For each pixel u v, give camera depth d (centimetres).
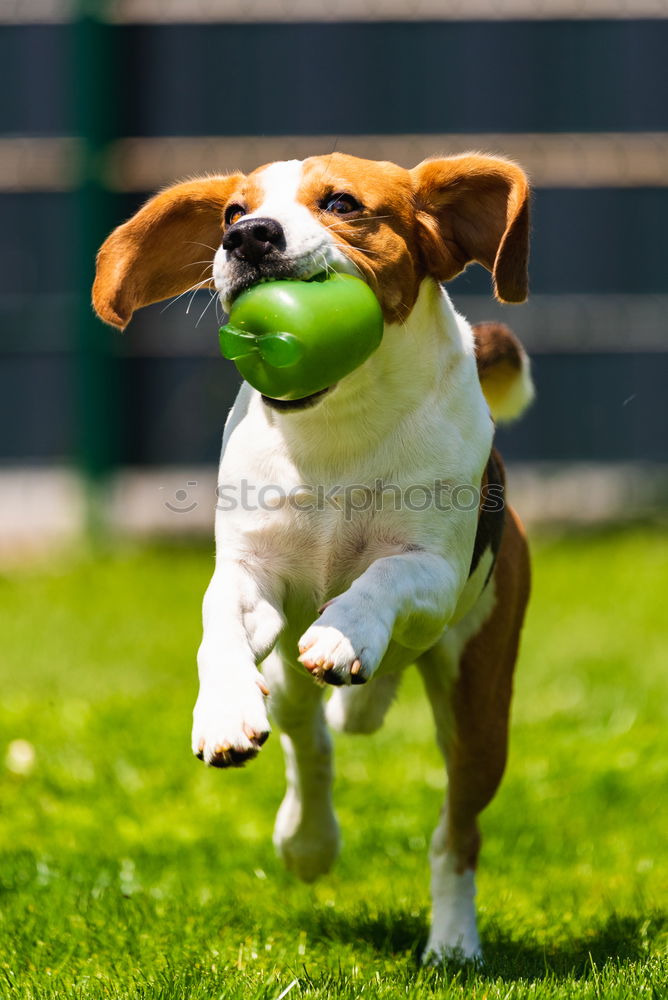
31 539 2044
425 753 1086
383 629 619
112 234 743
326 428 671
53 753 1062
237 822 941
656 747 1077
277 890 843
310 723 802
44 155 2022
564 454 2089
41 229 2050
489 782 764
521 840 916
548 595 1698
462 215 713
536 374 2080
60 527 2066
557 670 1347
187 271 765
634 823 952
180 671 1377
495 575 767
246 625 661
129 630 1557
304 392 627
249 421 695
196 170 2003
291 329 610
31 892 816
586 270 2070
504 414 838
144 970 679
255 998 634
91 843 904
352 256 657
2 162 2027
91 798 983
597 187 2053
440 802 979
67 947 726
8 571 1883
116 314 741
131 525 2052
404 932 769
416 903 816
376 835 922
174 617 1614
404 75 2022
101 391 2016
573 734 1118
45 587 1769
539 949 735
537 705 1216
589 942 738
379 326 639
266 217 634
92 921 764
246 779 1018
